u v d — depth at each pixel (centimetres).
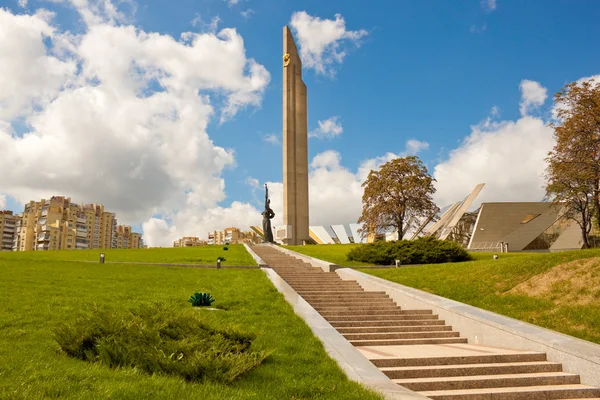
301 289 2061
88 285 1948
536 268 1798
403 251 3441
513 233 5800
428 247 3469
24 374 713
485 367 1000
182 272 2548
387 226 5350
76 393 626
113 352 794
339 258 3766
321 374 865
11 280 1992
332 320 1527
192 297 1605
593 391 919
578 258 1723
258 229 8888
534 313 1455
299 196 7144
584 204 4184
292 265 3108
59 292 1725
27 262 2827
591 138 3259
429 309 1573
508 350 1148
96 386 658
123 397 619
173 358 766
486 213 5656
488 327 1263
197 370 739
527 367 1016
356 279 2219
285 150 7175
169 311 952
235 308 1546
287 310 1502
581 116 3288
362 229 5462
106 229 16125
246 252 4400
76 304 1505
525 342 1133
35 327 1174
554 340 1066
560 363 1032
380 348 1213
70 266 2712
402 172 5294
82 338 847
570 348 1012
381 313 1619
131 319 893
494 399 890
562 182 3559
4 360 812
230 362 773
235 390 707
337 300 1805
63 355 870
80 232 14625
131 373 734
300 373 866
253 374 829
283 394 736
